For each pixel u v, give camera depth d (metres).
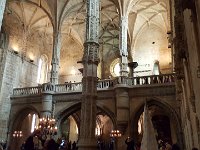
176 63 12.22
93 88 14.21
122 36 25.97
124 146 22.14
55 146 11.12
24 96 28.06
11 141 27.58
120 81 24.00
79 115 30.20
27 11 31.48
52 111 26.11
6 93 28.06
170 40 24.17
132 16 33.22
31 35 33.25
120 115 22.88
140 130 30.03
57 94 26.45
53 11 29.16
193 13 6.48
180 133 21.41
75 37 37.06
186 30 9.23
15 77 29.56
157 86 23.27
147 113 6.11
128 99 23.67
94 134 13.38
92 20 15.95
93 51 14.98
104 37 36.59
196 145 9.97
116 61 35.53
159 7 31.23
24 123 30.66
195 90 7.98
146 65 33.34
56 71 27.50
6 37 28.84
